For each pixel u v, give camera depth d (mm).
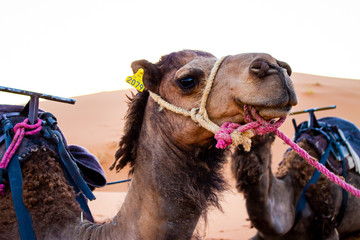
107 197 12047
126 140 3137
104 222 3311
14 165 3197
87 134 23531
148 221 2848
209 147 2992
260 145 5168
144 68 3043
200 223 3223
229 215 10195
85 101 33406
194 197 2881
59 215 3102
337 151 6312
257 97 2494
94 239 2992
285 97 2455
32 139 3395
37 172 3227
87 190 3467
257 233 6324
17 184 3145
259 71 2506
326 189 5871
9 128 3406
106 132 23828
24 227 3033
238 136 2588
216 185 3057
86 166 3990
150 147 3006
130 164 3141
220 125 2771
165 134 2977
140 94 3195
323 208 5816
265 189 5234
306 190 5871
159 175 2912
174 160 2928
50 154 3408
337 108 29422
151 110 3084
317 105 30109
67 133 24016
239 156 5270
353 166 6398
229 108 2689
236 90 2625
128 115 3170
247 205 5406
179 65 3049
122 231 2922
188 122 2877
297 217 5863
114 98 34219
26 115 3660
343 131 7148
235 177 5379
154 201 2869
